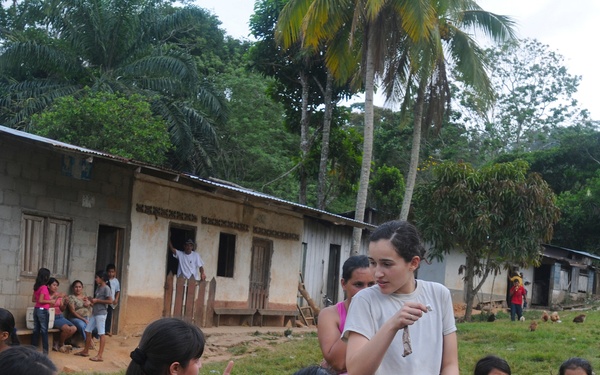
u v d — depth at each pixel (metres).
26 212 14.11
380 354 3.87
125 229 16.39
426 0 20.16
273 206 21.58
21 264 14.07
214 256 19.36
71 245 15.09
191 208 18.45
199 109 30.91
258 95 37.94
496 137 53.66
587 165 45.91
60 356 13.72
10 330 6.31
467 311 24.72
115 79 27.58
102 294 14.17
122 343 15.45
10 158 13.77
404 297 4.26
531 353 15.41
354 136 32.97
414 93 24.53
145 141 25.34
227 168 36.44
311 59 29.33
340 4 20.62
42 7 27.50
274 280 21.92
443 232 23.89
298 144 38.81
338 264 27.47
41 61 26.69
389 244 4.18
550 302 38.38
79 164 14.97
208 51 41.47
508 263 26.11
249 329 19.67
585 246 43.50
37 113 26.28
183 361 3.38
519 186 23.38
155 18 28.92
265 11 29.64
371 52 21.55
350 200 42.44
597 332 19.23
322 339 5.04
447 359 4.34
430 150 48.94
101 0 27.55
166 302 17.45
